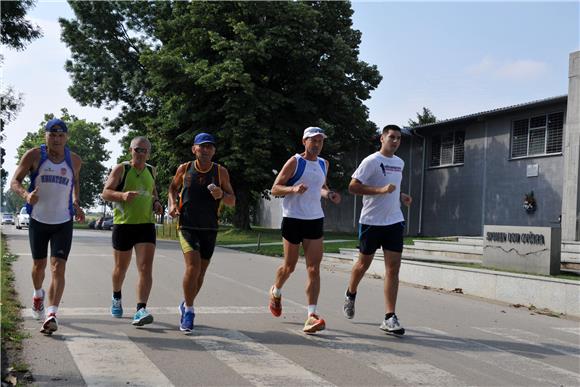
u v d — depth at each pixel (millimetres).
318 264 6773
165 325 6836
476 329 7441
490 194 27016
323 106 30891
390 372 5238
